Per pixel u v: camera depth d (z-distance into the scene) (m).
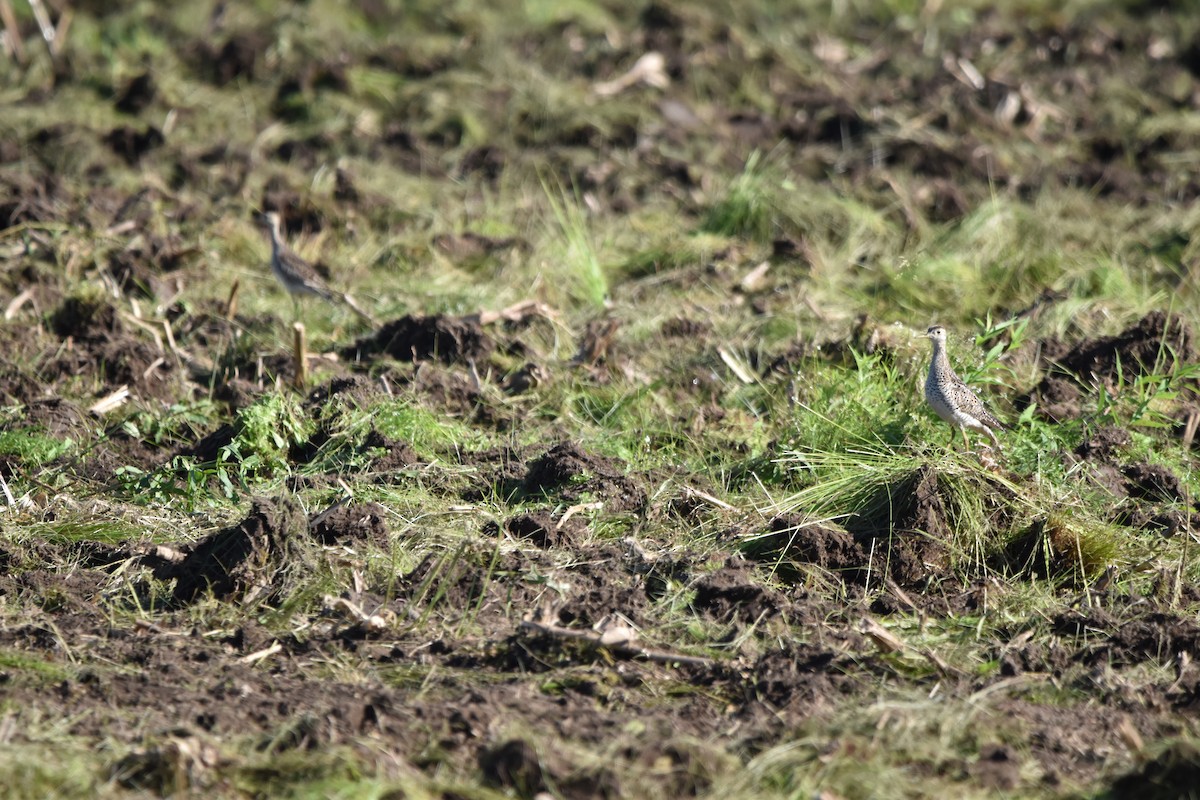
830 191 32.47
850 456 19.94
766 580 17.36
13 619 16.00
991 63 42.22
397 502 18.86
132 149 34.09
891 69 42.00
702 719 14.22
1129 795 12.92
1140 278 28.50
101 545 17.69
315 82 38.28
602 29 43.44
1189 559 18.16
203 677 14.83
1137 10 47.03
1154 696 15.01
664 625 16.12
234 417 21.41
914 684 15.07
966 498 18.27
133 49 39.91
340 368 23.83
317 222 30.53
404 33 42.91
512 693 14.59
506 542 17.94
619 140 36.31
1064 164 35.50
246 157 33.94
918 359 22.33
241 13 42.25
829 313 26.33
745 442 21.45
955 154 34.72
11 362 23.00
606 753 13.27
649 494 19.45
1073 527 18.16
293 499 18.06
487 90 38.47
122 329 24.70
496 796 12.62
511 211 31.98
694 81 39.84
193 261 28.31
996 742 13.77
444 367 24.02
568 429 22.16
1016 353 23.84
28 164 32.75
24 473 19.72
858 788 12.77
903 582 17.52
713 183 33.78
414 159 34.81
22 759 12.66
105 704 14.12
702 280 28.25
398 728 13.70
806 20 46.28
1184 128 37.06
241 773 12.84
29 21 41.16
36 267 26.59
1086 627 16.41
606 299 27.55
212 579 16.78
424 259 29.06
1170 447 21.38
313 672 15.05
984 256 29.03
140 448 20.81
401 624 16.06
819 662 15.38
